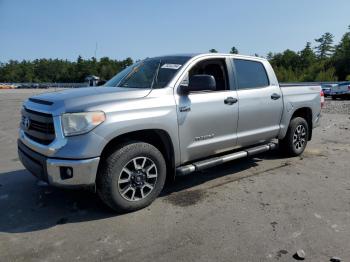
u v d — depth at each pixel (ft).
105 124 12.08
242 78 17.53
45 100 12.99
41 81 402.52
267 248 10.80
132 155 12.95
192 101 14.75
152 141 14.64
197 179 17.49
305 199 14.76
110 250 10.71
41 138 12.62
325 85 109.19
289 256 10.36
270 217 12.97
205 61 16.06
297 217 12.97
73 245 11.02
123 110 12.57
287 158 21.62
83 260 10.18
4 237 11.56
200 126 15.11
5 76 408.05
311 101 22.04
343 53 285.84
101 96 12.82
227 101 16.15
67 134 11.87
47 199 14.84
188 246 10.93
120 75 17.26
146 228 12.13
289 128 20.83
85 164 11.80
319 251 10.62
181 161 14.78
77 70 366.63
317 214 13.24
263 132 18.53
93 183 12.12
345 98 93.86
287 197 14.99
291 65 349.41
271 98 18.78
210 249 10.74
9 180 17.51
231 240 11.28
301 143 22.03
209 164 15.67
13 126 37.04
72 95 13.07
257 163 20.44
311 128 22.79
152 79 15.16
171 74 14.88
